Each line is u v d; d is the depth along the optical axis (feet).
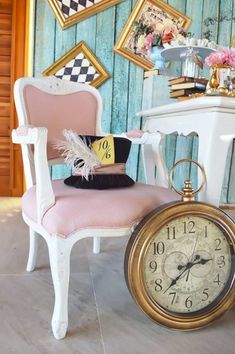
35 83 4.92
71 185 4.02
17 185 9.83
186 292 3.63
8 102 9.61
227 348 3.35
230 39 8.75
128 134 5.23
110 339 3.46
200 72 7.95
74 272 5.09
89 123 5.38
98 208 3.40
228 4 8.65
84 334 3.52
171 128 5.90
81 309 4.01
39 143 3.45
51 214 3.38
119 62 8.43
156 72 7.59
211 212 3.57
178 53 7.33
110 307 4.08
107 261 5.57
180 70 8.19
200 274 3.66
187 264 3.61
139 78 8.50
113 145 4.05
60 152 4.93
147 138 5.08
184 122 5.36
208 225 3.63
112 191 3.79
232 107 4.44
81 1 8.20
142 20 8.36
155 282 3.52
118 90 8.48
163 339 3.48
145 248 3.39
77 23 8.26
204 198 4.57
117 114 8.54
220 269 3.72
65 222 3.30
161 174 4.96
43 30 8.21
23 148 4.46
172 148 8.69
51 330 3.57
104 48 8.38
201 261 3.65
